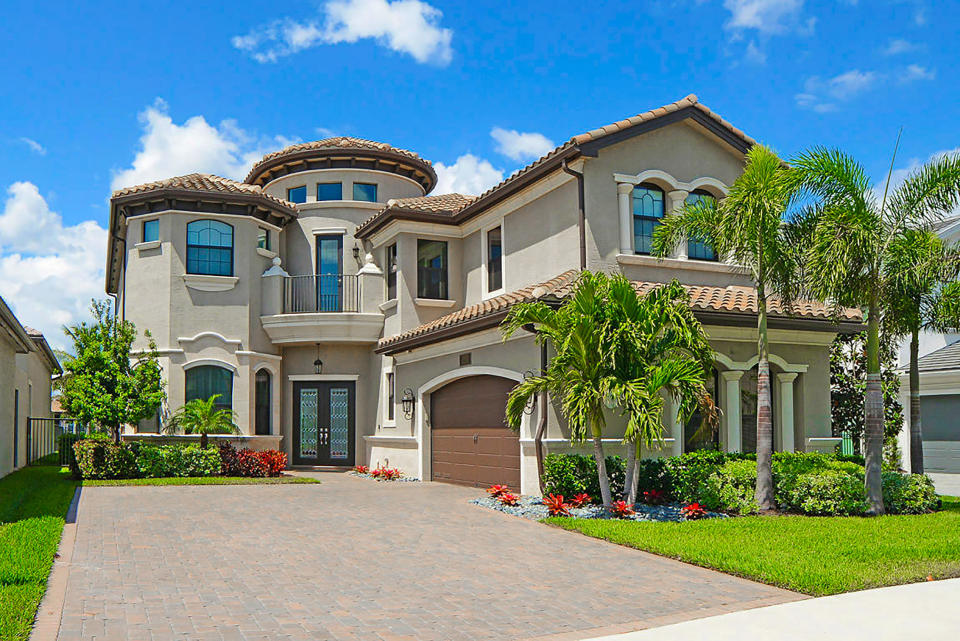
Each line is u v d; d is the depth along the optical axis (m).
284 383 23.77
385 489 17.31
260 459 20.14
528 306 12.76
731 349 16.53
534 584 8.28
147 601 7.45
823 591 7.79
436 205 21.94
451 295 21.34
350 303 23.17
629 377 12.41
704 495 13.36
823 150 12.49
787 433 16.97
